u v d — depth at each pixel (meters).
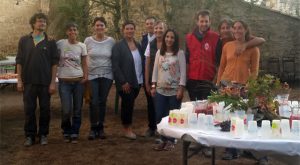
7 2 19.42
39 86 6.58
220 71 5.86
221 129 3.80
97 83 6.96
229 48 5.71
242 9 14.30
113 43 7.07
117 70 6.89
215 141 3.53
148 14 10.86
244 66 5.59
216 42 6.11
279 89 4.48
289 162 3.60
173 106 6.25
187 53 6.25
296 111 4.06
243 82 5.54
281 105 4.25
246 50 5.61
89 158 6.15
